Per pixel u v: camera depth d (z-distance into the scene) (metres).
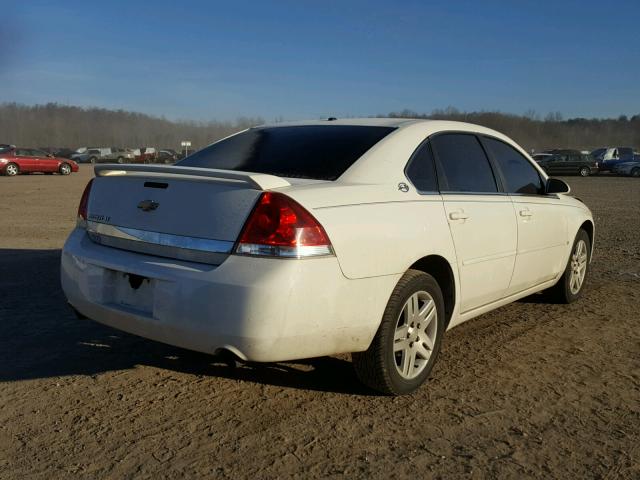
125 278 3.31
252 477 2.69
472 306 4.09
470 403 3.48
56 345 4.33
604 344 4.56
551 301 5.66
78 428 3.12
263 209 2.93
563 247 5.18
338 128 4.02
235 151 4.07
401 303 3.37
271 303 2.84
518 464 2.85
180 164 4.12
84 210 3.72
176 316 3.03
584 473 2.78
